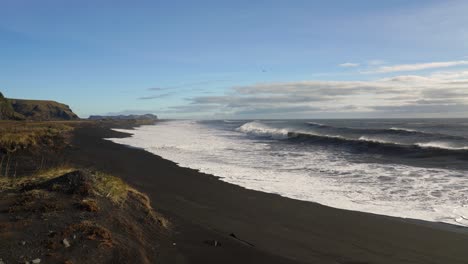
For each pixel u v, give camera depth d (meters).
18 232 6.45
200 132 53.56
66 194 8.65
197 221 9.58
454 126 49.41
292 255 7.51
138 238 7.37
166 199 12.02
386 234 9.00
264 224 9.71
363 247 8.14
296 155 24.12
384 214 10.66
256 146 30.45
